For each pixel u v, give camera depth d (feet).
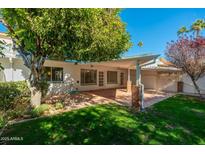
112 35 40.88
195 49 51.29
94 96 55.36
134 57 38.96
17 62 51.96
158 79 81.61
